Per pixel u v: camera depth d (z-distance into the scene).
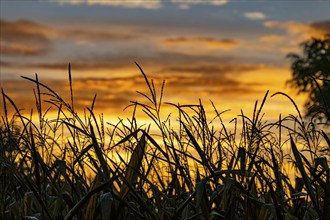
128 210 3.30
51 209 3.45
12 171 3.40
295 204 3.51
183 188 3.58
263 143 3.66
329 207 3.09
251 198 3.23
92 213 3.15
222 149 3.63
